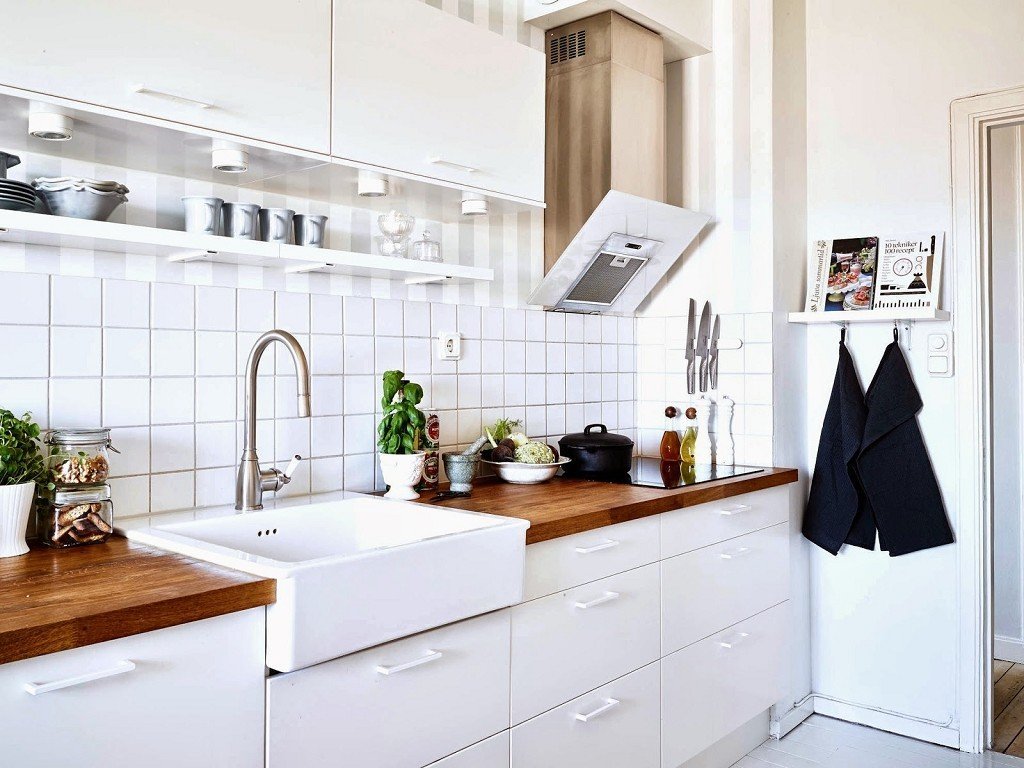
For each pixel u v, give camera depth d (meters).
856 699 3.02
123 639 1.17
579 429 2.99
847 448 2.83
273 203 2.09
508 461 2.48
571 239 2.74
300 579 1.32
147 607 1.18
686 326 3.13
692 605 2.38
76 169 1.73
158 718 1.21
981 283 2.76
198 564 1.44
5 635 1.04
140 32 1.50
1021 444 3.64
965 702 2.78
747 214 2.94
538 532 1.83
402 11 1.96
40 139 1.58
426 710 1.58
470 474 2.32
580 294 2.89
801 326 3.08
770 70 2.88
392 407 2.18
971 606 2.77
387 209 2.32
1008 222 3.65
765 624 2.76
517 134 2.27
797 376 3.04
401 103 1.96
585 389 3.03
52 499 1.58
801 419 3.06
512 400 2.73
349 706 1.44
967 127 2.78
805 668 3.06
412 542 1.51
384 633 1.45
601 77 2.66
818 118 3.10
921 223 2.88
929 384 2.86
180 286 1.89
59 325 1.69
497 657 1.74
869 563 2.98
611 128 2.64
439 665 1.61
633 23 2.73
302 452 2.13
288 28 1.73
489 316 2.64
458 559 1.58
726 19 3.00
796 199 3.04
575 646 1.96
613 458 2.64
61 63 1.40
